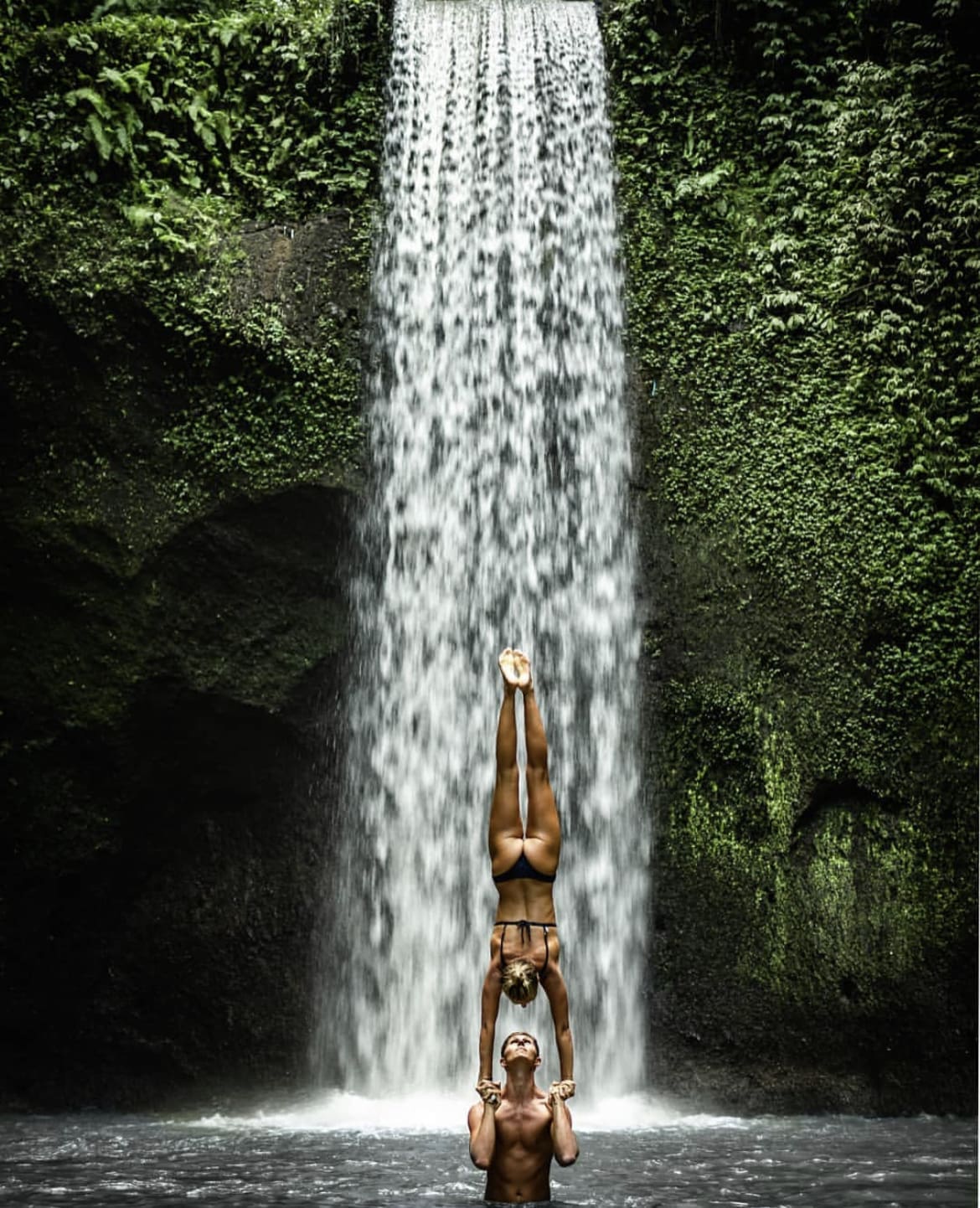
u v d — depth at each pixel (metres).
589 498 15.03
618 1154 9.46
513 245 15.76
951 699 13.90
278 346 14.52
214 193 15.31
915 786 13.73
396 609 14.74
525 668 6.81
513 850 6.59
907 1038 13.06
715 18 16.11
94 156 14.70
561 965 14.14
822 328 15.04
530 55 16.28
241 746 14.34
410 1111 12.88
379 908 14.37
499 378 15.41
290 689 14.30
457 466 15.13
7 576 13.91
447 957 14.16
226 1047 13.98
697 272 15.41
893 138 15.25
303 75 15.79
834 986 13.24
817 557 14.37
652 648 14.51
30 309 14.00
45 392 14.07
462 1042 13.95
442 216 15.71
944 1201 7.26
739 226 15.55
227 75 15.74
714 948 13.69
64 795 13.84
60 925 13.99
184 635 14.09
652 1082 13.51
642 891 14.06
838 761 13.83
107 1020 13.95
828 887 13.57
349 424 14.68
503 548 15.03
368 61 15.97
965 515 14.40
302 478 14.39
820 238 15.34
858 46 15.95
